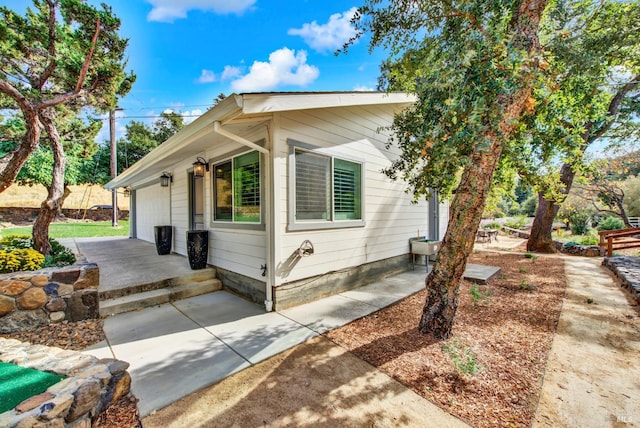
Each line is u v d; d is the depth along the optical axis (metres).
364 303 4.33
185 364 2.61
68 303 3.39
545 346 2.90
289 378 2.41
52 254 4.48
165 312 3.90
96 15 4.34
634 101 8.63
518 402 2.09
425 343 2.96
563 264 7.30
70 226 15.87
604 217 15.57
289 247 4.12
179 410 2.02
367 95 4.70
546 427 1.85
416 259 7.31
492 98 2.61
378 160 5.80
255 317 3.74
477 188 2.80
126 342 3.02
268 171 3.92
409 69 3.66
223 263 5.08
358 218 5.36
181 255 6.81
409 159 4.66
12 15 4.15
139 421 1.91
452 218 2.97
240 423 1.91
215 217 5.39
